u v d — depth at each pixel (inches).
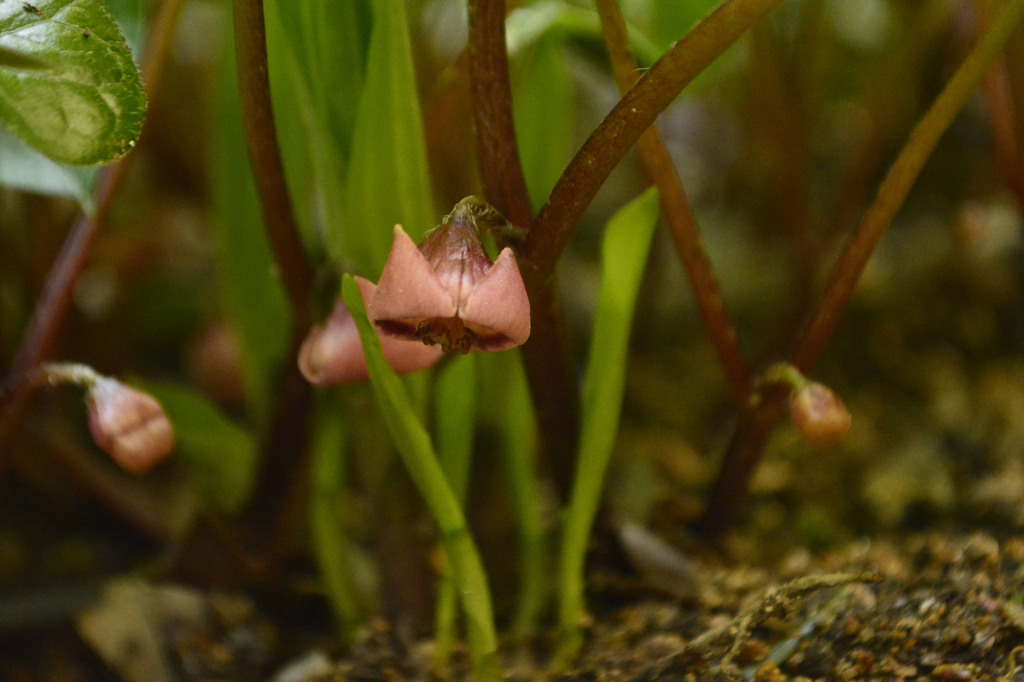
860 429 13.2
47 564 12.6
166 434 10.8
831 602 11.1
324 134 11.0
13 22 10.2
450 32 13.7
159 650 11.7
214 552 12.0
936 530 12.0
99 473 12.8
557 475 11.3
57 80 10.2
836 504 12.5
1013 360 13.6
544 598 11.6
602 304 10.9
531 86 11.7
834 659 10.8
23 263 12.8
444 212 12.2
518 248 10.6
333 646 11.7
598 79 13.7
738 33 10.2
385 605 11.7
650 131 10.8
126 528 12.9
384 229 11.0
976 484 12.3
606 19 10.7
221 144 11.6
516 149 10.7
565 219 10.5
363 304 10.4
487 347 10.3
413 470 10.7
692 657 10.9
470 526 12.0
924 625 10.9
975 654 10.7
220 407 13.4
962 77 10.7
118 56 10.3
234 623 11.9
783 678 10.7
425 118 11.8
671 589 11.5
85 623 11.8
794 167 13.4
